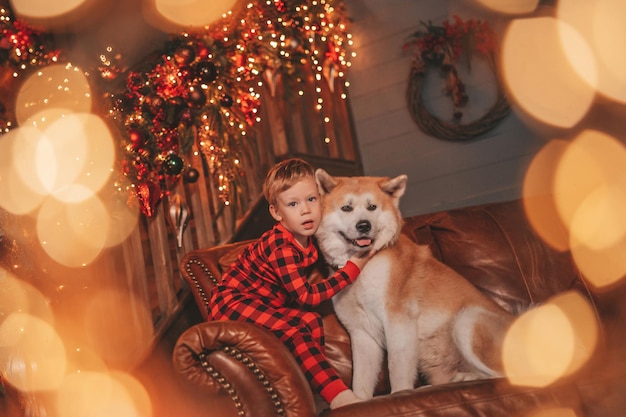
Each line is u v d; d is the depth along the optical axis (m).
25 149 3.23
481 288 3.01
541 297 2.95
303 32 4.87
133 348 3.48
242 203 4.06
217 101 3.78
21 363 2.86
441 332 2.76
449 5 5.94
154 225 3.71
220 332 1.97
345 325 2.75
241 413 1.98
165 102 3.47
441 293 2.78
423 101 5.98
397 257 2.73
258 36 4.27
